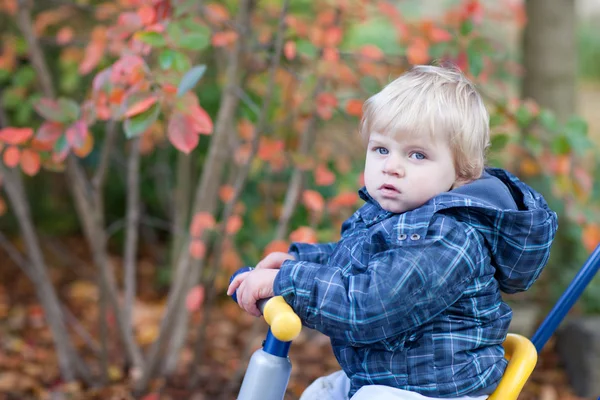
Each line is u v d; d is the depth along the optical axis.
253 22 3.15
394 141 1.45
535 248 1.45
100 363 3.05
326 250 1.73
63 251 5.02
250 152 2.55
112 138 2.67
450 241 1.40
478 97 1.51
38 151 2.31
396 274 1.37
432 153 1.44
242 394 1.44
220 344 3.71
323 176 2.71
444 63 2.12
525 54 3.78
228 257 3.03
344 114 2.87
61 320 3.10
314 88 2.70
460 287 1.41
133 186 3.15
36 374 3.24
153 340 3.75
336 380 1.69
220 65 3.46
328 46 2.59
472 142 1.46
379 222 1.52
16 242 5.11
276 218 3.95
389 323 1.38
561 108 3.73
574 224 3.51
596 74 11.46
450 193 1.44
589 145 2.59
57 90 4.31
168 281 4.46
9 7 2.94
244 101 2.74
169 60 2.02
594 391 3.17
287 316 1.34
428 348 1.44
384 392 1.44
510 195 1.51
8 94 2.96
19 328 3.88
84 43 3.08
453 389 1.43
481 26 3.23
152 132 3.15
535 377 3.30
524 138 2.83
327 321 1.40
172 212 4.34
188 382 3.04
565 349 3.34
